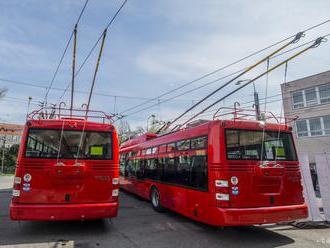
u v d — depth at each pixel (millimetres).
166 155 9039
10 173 46750
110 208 6430
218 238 6348
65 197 6234
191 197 6980
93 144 6746
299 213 6293
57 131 6598
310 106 26328
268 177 6191
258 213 5824
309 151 25891
